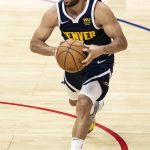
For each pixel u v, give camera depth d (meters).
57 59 8.04
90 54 7.90
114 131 10.32
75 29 8.34
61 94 12.49
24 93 12.63
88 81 8.55
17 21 20.41
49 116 11.11
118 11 21.97
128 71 14.36
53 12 8.41
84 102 8.06
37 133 10.23
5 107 11.67
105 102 11.92
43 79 13.74
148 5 23.08
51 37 17.98
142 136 10.05
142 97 12.23
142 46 16.81
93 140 9.89
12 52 16.31
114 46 8.10
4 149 9.47
